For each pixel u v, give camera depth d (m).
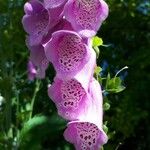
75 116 0.18
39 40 0.18
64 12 0.17
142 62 0.58
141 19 0.58
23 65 0.42
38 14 0.19
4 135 0.29
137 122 0.57
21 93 0.39
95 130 0.18
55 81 0.18
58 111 0.18
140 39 0.59
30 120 0.29
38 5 0.19
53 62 0.18
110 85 0.22
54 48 0.18
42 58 0.19
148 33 0.60
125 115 0.51
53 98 0.18
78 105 0.18
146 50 0.58
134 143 0.59
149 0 0.59
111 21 0.52
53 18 0.18
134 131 0.57
